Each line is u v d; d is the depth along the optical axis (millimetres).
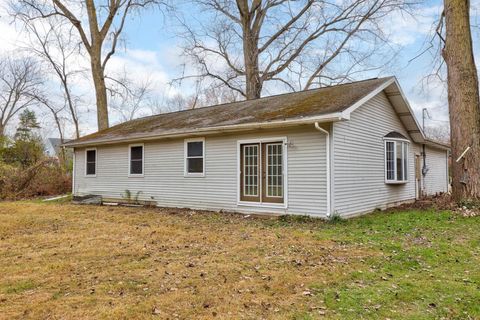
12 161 20328
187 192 11750
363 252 5547
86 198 14562
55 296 3824
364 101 8992
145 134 12297
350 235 6785
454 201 9664
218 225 8320
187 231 7535
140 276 4496
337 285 4125
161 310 3451
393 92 11234
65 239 6809
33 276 4520
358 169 9734
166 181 12438
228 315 3344
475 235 6484
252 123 9234
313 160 8797
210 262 5098
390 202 11586
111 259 5336
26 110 38938
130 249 5949
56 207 12609
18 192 17250
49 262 5180
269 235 6965
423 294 3787
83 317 3277
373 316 3281
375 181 10672
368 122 10406
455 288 3939
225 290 3982
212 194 11031
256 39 21812
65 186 19203
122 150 14133
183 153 11883
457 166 9602
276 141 9562
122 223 8758
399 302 3592
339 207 8711
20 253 5727
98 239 6793
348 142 9289
